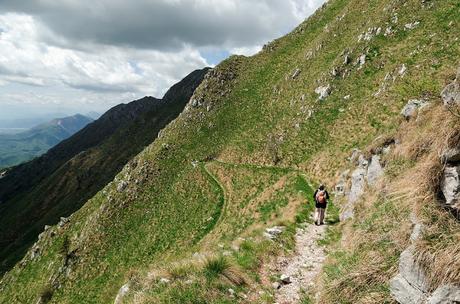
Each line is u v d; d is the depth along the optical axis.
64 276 99.31
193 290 10.74
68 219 137.38
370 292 8.96
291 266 14.50
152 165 120.00
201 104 135.62
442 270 7.20
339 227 20.05
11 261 193.12
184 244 68.38
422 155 12.13
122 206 111.12
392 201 11.47
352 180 24.48
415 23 70.50
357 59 77.44
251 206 56.75
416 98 19.77
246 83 134.12
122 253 91.06
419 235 8.27
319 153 60.62
